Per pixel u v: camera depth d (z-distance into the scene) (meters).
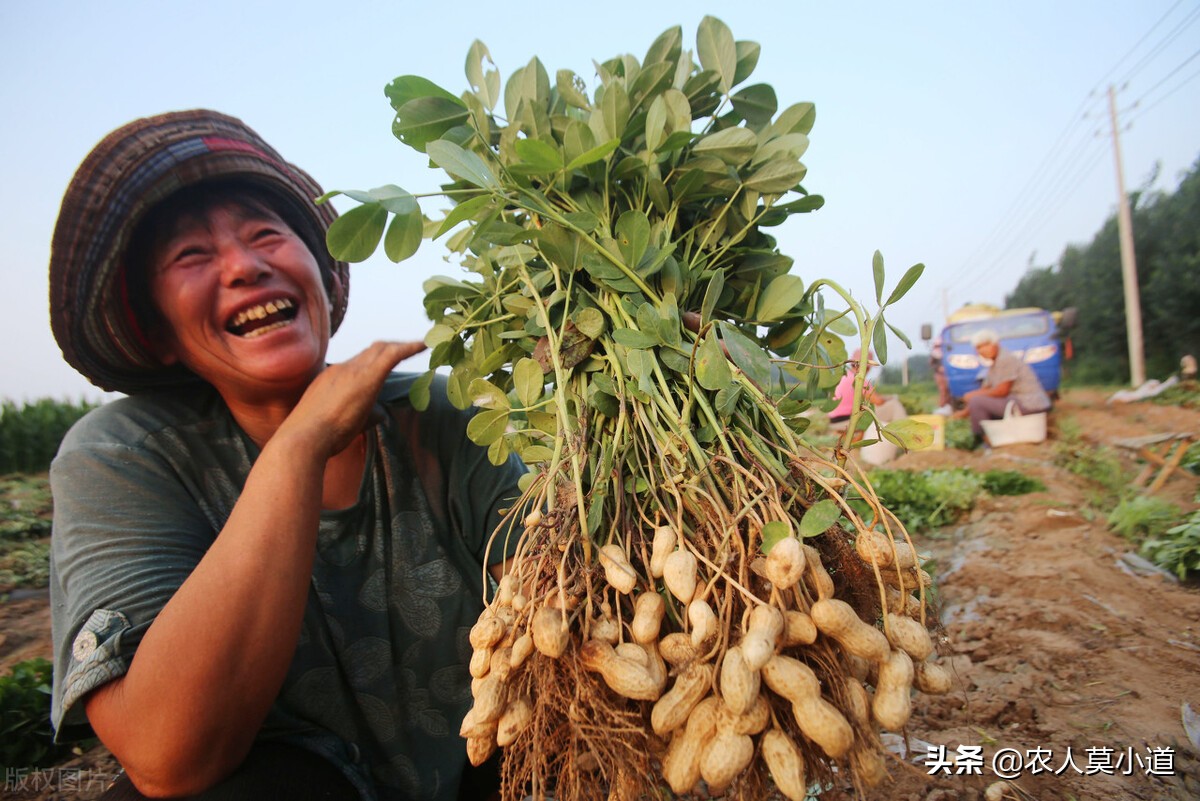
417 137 1.52
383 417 1.77
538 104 1.62
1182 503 6.21
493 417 1.54
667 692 1.08
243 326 1.52
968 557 5.18
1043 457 9.89
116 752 1.23
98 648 1.22
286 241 1.56
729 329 1.33
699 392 1.28
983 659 3.26
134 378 1.65
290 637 1.28
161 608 1.29
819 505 1.13
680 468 1.21
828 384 1.66
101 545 1.35
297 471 1.35
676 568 1.10
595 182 1.59
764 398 1.27
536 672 1.11
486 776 1.89
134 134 1.39
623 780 1.10
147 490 1.46
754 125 1.82
